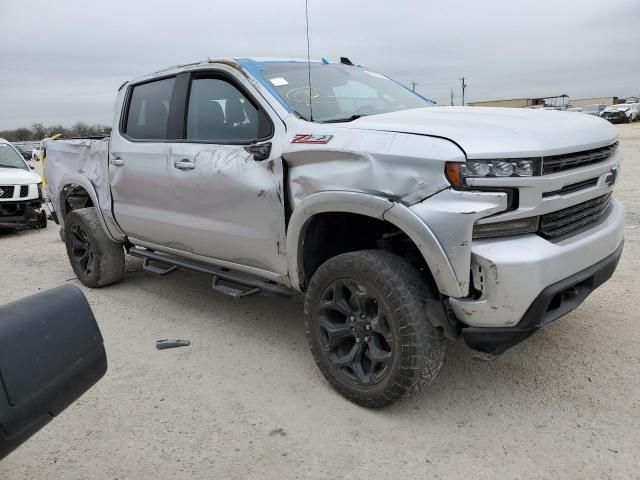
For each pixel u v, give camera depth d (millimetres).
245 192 3430
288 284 3465
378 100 3979
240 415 3029
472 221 2453
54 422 3029
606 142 2959
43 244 8445
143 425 2975
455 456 2590
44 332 1507
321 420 2943
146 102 4480
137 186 4402
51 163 5816
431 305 2719
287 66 3889
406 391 2789
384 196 2682
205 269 4129
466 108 3459
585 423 2789
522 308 2510
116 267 5348
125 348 4004
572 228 2830
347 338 3086
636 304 4230
